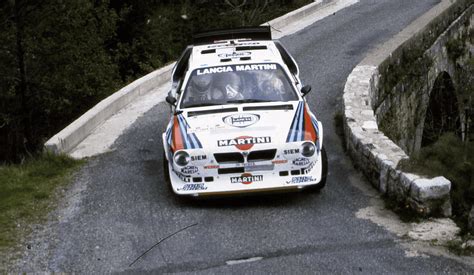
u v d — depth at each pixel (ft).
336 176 45.88
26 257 34.83
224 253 34.35
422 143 101.71
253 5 162.50
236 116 42.09
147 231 37.65
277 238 35.91
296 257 33.45
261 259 33.45
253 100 44.04
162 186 45.27
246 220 38.73
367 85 62.13
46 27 91.76
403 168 39.75
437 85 102.06
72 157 51.57
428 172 39.11
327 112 63.10
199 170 39.70
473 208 36.14
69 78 98.02
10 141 97.25
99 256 34.65
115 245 35.91
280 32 110.32
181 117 42.93
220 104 43.88
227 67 46.32
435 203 37.19
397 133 78.23
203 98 44.50
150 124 61.98
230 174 39.78
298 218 38.65
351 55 90.12
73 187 45.80
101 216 40.27
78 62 98.27
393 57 79.05
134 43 133.80
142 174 48.01
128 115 65.67
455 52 108.37
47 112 95.81
